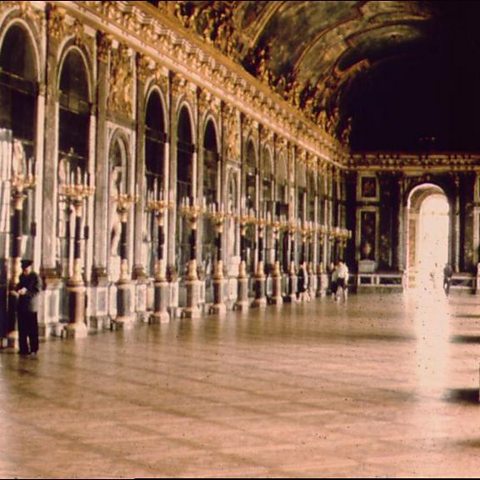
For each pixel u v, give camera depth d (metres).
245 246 37.81
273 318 30.02
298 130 46.47
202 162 32.12
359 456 9.19
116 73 25.03
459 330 25.86
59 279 21.70
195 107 31.55
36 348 18.06
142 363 16.72
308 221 47.72
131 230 26.03
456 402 12.67
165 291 26.98
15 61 20.27
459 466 8.77
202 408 11.97
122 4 24.73
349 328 26.09
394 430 10.58
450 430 10.60
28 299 17.88
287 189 44.53
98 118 23.86
